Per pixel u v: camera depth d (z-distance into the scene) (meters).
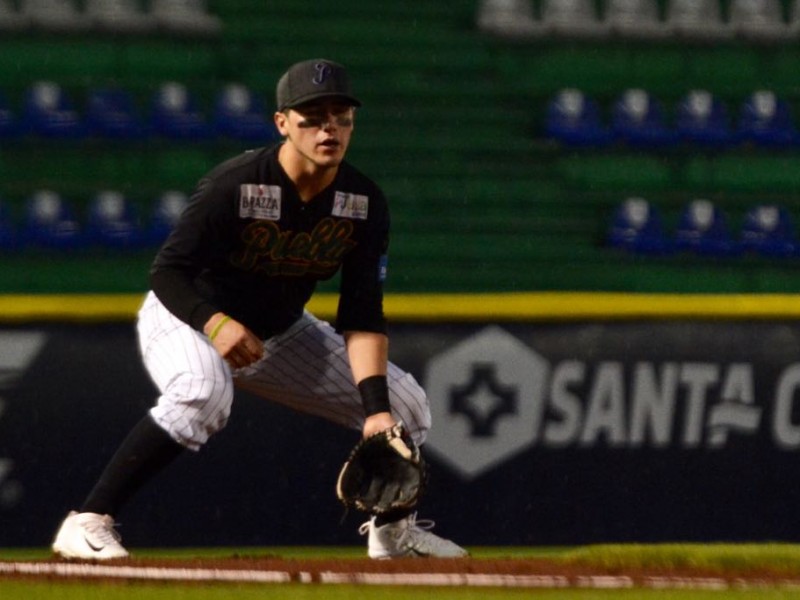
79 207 32.09
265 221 14.30
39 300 22.64
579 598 10.91
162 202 32.38
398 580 12.02
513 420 23.62
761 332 24.30
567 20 38.03
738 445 24.20
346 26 37.22
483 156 34.81
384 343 14.95
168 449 14.82
